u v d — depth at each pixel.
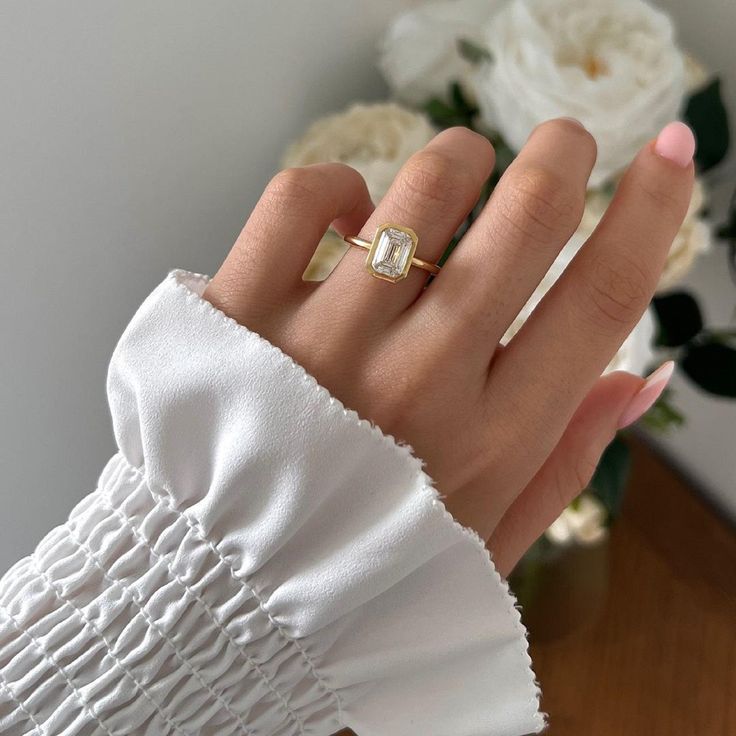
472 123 0.27
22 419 0.30
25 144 0.25
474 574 0.17
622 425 0.21
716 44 0.28
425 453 0.17
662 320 0.29
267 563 0.17
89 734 0.17
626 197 0.18
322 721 0.18
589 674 0.32
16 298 0.27
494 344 0.17
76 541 0.18
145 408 0.17
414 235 0.17
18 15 0.23
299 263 0.18
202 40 0.25
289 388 0.16
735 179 0.29
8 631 0.17
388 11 0.28
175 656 0.17
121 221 0.27
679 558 0.35
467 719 0.18
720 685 0.31
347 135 0.26
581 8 0.24
